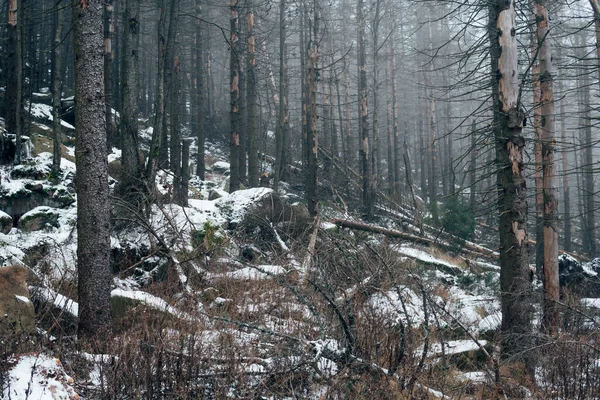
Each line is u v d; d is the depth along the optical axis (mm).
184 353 5621
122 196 12039
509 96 8914
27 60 28516
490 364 7508
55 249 9945
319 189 25391
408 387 5977
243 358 5762
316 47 18984
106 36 19891
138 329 6406
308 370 5789
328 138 33688
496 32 9172
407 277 9242
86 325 6898
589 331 8234
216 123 38719
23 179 14547
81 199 7180
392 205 25547
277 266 10203
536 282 13391
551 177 11891
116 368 5027
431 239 19125
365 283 7551
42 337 6008
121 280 10055
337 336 6719
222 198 15516
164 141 20953
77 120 7242
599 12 12375
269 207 14492
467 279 15094
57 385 4621
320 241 11492
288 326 7152
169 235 11289
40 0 27016
